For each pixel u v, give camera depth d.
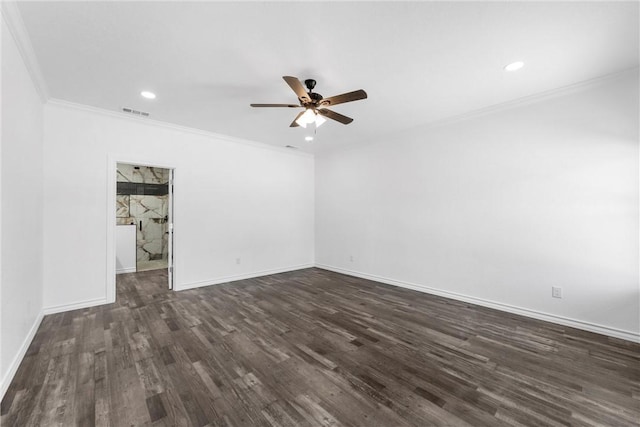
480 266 3.60
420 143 4.25
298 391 1.86
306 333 2.76
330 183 5.79
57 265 3.26
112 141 3.63
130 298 3.85
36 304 2.81
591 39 2.09
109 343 2.51
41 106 3.05
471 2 1.73
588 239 2.81
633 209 2.58
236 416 1.62
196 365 2.16
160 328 2.86
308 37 2.08
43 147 3.15
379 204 4.85
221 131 4.46
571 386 1.91
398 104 3.35
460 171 3.79
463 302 3.73
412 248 4.36
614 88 2.65
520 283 3.26
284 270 5.64
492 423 1.57
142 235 7.14
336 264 5.66
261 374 2.05
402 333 2.76
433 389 1.88
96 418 1.60
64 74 2.61
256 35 2.05
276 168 5.48
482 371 2.10
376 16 1.85
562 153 2.96
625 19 1.86
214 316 3.19
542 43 2.15
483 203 3.56
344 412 1.66
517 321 3.07
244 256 5.02
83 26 1.94
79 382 1.93
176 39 2.10
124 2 1.72
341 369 2.12
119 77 2.67
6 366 1.89
